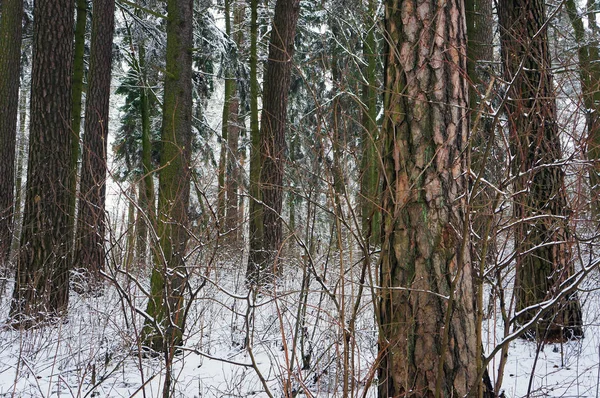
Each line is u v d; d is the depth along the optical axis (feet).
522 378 12.96
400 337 8.43
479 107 8.25
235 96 52.37
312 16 45.01
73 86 29.66
